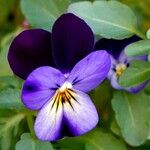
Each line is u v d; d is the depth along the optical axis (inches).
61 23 5.5
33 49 5.6
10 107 5.8
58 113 5.6
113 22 6.3
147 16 9.8
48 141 5.8
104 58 5.5
